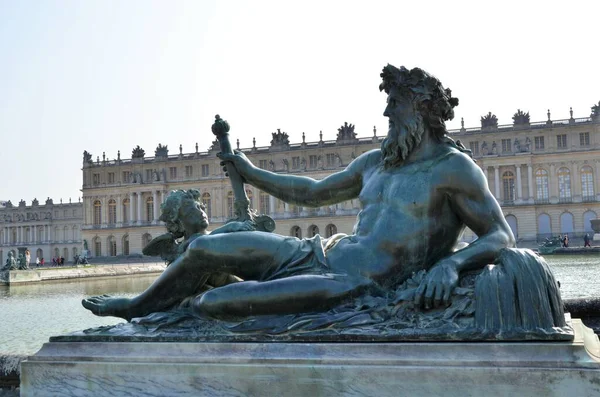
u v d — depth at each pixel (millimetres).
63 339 3312
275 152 84000
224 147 4281
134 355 3111
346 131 81125
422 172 3422
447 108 3547
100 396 3098
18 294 17750
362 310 3092
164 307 3635
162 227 89812
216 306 3199
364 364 2775
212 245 3432
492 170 77625
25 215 123125
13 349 5812
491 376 2617
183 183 89125
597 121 74312
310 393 2816
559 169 76062
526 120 76688
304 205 4117
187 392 2975
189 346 3055
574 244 67375
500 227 3326
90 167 95812
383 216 3406
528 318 2793
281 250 3404
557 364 2592
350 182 3924
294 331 3006
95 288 20000
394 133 3541
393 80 3561
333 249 3439
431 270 3115
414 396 2691
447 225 3385
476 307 2883
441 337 2803
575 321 3348
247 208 4188
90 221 95500
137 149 93125
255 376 2889
